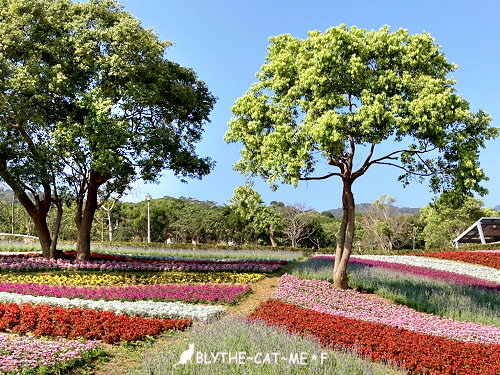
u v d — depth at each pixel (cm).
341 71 1468
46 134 1980
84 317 1072
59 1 2119
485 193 1486
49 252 2200
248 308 1391
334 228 5197
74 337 961
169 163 2211
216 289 1545
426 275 2088
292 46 1633
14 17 1958
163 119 2317
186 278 1811
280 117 1547
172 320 1124
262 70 1684
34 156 1980
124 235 5100
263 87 1684
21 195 2131
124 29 1989
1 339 884
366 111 1377
